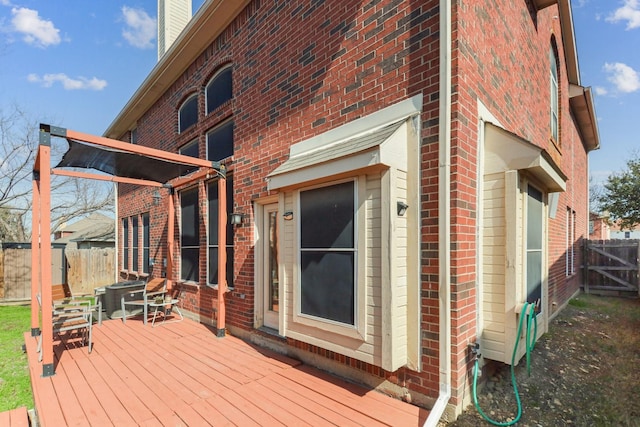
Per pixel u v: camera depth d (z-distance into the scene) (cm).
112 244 2070
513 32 450
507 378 364
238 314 561
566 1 720
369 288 312
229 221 618
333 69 403
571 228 894
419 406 306
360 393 339
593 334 550
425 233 308
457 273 293
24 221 1978
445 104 297
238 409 315
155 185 750
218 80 664
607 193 1745
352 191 327
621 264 975
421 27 318
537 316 415
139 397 343
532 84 534
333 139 397
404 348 310
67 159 555
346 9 390
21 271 1173
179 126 816
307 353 428
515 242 327
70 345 524
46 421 299
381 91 349
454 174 296
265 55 517
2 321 797
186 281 754
